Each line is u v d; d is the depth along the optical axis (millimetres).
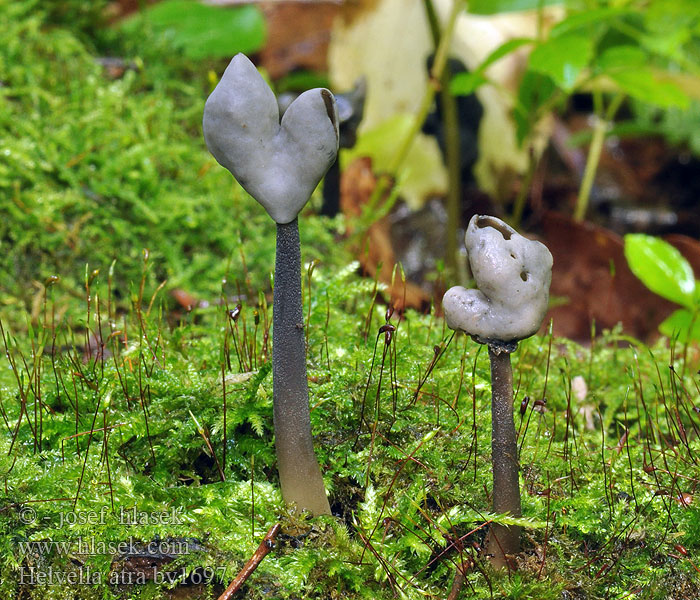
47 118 380
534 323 234
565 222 421
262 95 230
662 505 257
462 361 271
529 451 269
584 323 416
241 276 362
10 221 338
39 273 341
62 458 261
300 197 233
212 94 230
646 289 400
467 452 266
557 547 253
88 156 364
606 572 250
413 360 282
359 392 270
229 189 393
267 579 246
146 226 361
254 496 254
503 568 248
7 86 395
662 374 308
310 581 248
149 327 295
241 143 230
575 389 298
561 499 259
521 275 233
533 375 296
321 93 230
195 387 270
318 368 277
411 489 256
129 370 278
